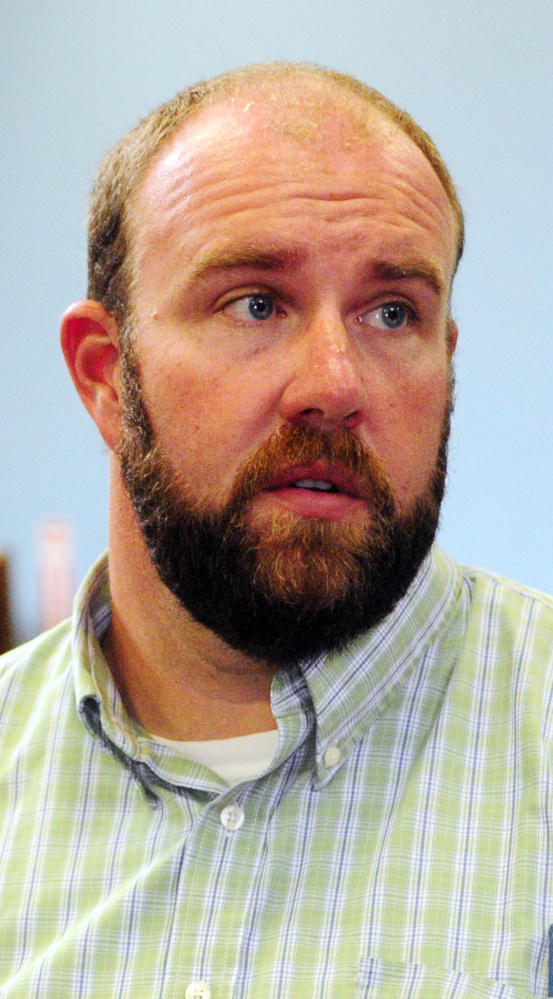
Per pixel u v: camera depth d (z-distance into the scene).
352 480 1.32
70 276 4.12
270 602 1.33
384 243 1.35
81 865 1.45
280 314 1.37
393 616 1.49
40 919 1.43
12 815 1.54
